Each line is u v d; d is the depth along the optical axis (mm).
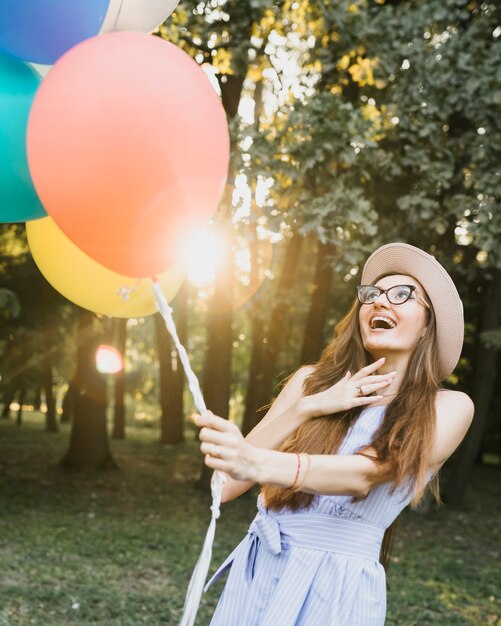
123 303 2432
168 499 12344
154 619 5910
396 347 2256
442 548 9875
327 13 7766
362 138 7348
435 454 2188
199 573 1933
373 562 2188
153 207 2020
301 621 2119
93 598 6254
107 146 1938
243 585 2242
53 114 1970
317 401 2180
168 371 21422
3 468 14508
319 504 2182
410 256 2301
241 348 25156
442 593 7480
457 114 9094
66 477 13922
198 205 2078
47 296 11812
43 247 2451
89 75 1960
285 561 2189
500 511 13391
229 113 9883
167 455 18922
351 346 2414
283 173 7371
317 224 7273
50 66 2350
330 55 8234
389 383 2180
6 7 2104
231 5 7801
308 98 7477
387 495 2158
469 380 16906
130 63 1965
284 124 7453
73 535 8961
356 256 7672
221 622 2232
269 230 7559
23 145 2160
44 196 2059
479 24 8680
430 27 8805
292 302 12477
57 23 2145
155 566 7711
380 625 2176
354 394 2166
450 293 2248
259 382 14766
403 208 8117
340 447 2211
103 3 2182
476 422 13188
